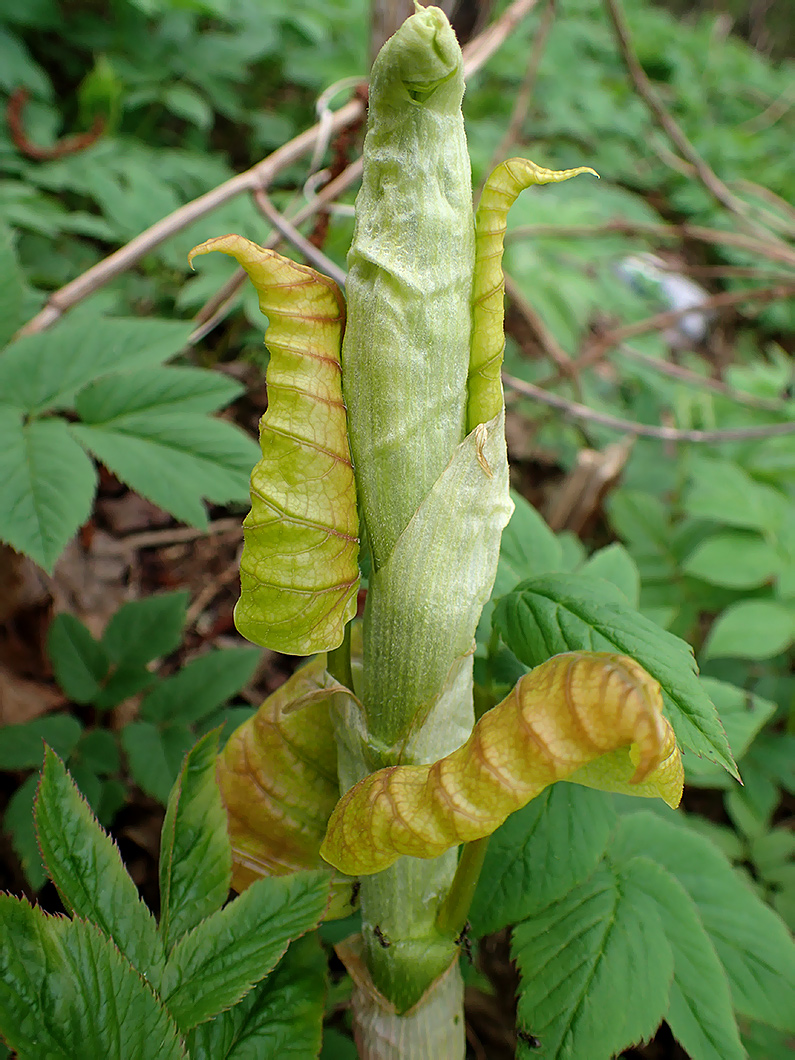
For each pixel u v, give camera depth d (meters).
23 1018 0.17
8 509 0.28
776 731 0.49
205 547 0.52
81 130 0.67
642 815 0.31
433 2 0.51
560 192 0.93
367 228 0.17
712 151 1.25
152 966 0.19
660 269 0.72
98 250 0.60
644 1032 0.23
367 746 0.20
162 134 0.73
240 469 0.32
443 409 0.18
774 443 0.65
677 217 1.15
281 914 0.20
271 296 0.17
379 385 0.17
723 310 1.00
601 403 0.72
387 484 0.18
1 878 0.34
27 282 0.52
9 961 0.17
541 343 0.64
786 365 0.72
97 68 0.61
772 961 0.27
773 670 0.51
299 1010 0.21
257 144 0.74
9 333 0.35
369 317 0.17
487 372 0.18
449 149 0.17
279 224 0.43
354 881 0.23
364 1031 0.22
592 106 1.15
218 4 0.70
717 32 1.94
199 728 0.34
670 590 0.53
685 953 0.25
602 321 0.87
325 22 0.85
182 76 0.73
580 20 1.46
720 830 0.41
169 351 0.35
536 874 0.25
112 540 0.50
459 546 0.18
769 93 1.73
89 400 0.33
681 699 0.21
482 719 0.17
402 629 0.19
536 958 0.25
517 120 0.66
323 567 0.18
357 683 0.22
